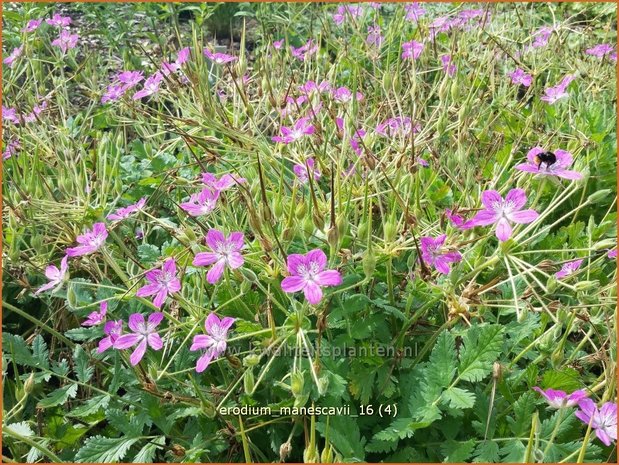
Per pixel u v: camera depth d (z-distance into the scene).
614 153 0.58
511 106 0.67
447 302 0.39
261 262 0.38
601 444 0.37
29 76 0.76
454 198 0.51
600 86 0.72
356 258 0.41
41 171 0.60
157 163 0.60
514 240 0.37
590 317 0.41
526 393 0.36
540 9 0.98
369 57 0.72
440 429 0.38
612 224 0.51
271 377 0.40
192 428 0.41
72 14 1.07
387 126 0.52
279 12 0.96
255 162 0.48
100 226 0.41
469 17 0.80
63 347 0.52
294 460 0.40
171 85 0.53
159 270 0.38
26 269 0.50
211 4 1.05
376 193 0.41
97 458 0.38
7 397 0.46
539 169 0.37
